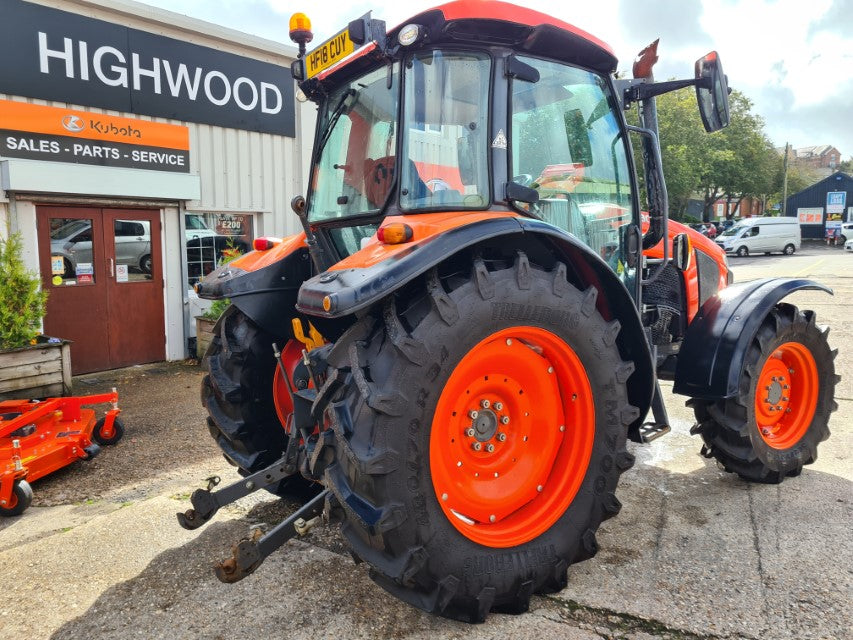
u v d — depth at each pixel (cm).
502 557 226
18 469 332
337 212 306
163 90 713
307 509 237
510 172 250
